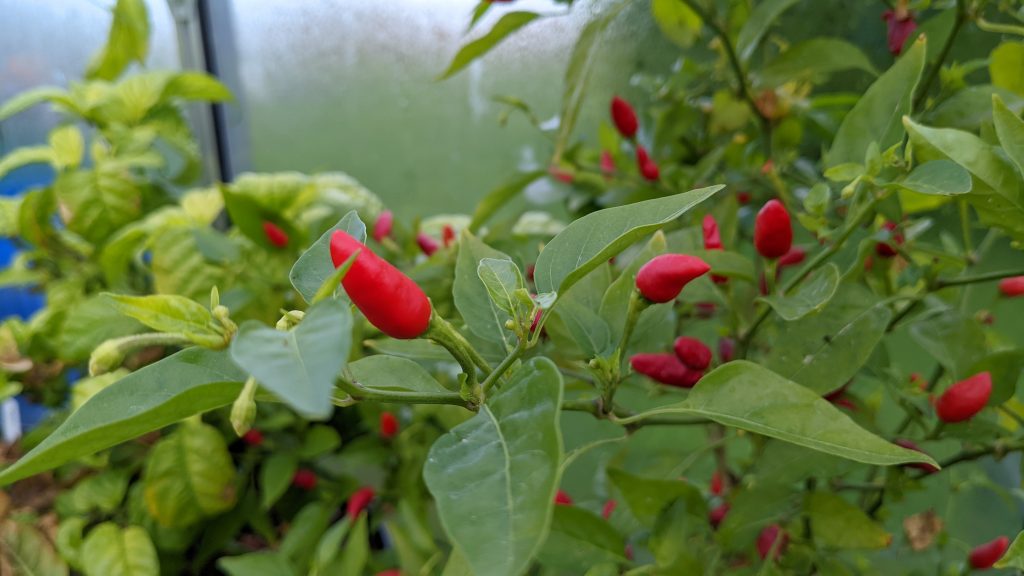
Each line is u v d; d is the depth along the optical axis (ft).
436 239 1.37
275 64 1.73
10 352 1.20
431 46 1.60
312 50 1.68
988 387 0.65
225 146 1.86
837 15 1.16
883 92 0.65
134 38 1.57
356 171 1.79
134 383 0.42
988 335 0.98
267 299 1.22
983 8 0.76
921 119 0.76
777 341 0.65
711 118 1.20
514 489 0.35
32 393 1.28
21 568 1.09
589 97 1.40
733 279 0.76
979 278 0.70
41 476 1.23
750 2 1.08
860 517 0.69
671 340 0.83
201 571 1.32
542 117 1.56
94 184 1.34
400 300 0.41
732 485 1.00
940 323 0.75
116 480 1.21
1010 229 0.58
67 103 1.46
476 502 0.35
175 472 1.15
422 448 1.26
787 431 0.47
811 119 1.12
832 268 0.60
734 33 1.08
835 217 0.86
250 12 1.68
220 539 1.27
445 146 1.71
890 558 1.01
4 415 1.64
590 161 1.30
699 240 0.74
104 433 0.40
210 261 1.21
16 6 1.61
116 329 1.20
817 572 0.84
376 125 1.73
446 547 1.32
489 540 0.33
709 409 0.50
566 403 0.57
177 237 1.22
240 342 0.31
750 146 1.24
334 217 1.24
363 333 1.10
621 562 0.71
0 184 1.74
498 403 0.43
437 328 0.44
